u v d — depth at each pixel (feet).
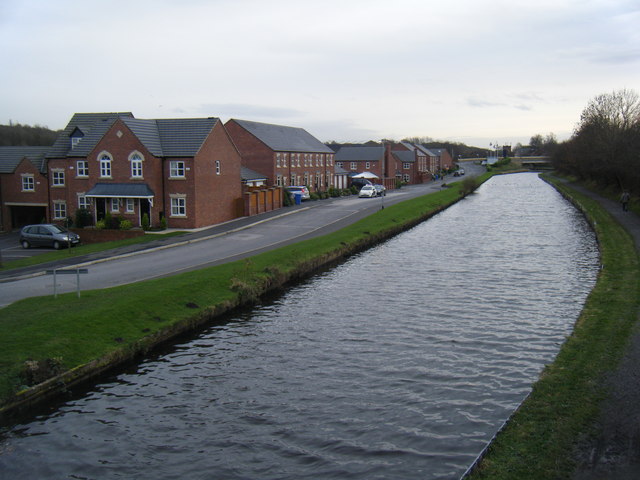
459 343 69.00
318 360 64.54
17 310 70.85
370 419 50.39
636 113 289.94
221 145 176.45
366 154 391.04
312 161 291.58
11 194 189.26
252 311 84.69
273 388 57.31
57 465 44.01
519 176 557.74
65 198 182.09
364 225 162.20
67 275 99.66
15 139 395.14
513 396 54.19
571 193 282.15
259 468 43.39
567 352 59.06
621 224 155.22
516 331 73.10
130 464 44.16
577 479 35.83
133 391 57.00
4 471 43.19
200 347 69.41
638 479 35.58
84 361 59.82
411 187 371.76
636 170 186.91
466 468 42.39
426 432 47.88
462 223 185.98
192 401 54.70
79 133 178.50
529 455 38.88
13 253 134.72
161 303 77.15
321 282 103.35
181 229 161.79
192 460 44.65
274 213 196.85
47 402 54.44
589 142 279.08
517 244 140.05
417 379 58.65
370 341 70.44
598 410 44.80
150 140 164.35
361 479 41.55
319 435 47.91
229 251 123.85
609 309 73.77
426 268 113.50
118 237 154.30
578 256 122.42
